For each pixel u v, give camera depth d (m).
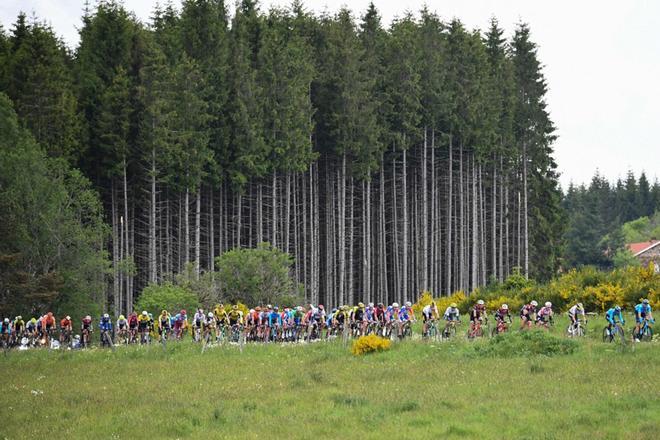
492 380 48.31
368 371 56.19
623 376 47.19
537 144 181.25
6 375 62.41
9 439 36.41
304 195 153.12
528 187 182.38
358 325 81.94
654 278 93.75
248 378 54.97
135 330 87.06
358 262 174.00
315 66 159.75
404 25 169.62
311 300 148.00
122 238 128.12
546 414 37.16
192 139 132.38
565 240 188.62
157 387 52.28
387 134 157.88
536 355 59.28
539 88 183.25
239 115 137.62
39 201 107.88
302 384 51.28
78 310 105.69
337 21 163.75
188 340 85.62
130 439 35.62
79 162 131.88
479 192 180.00
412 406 40.75
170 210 151.38
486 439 32.78
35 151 109.38
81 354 75.44
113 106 131.00
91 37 140.50
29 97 124.94
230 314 85.00
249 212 157.12
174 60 141.00
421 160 170.62
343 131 150.12
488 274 190.38
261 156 139.12
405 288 153.75
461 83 169.12
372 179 175.38
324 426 36.72
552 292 98.31
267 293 118.31
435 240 169.62
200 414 41.31
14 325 87.25
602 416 36.09
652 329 71.62
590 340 67.00
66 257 108.25
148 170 128.38
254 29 151.50
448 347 66.81
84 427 38.78
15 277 101.06
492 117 170.38
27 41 129.75
